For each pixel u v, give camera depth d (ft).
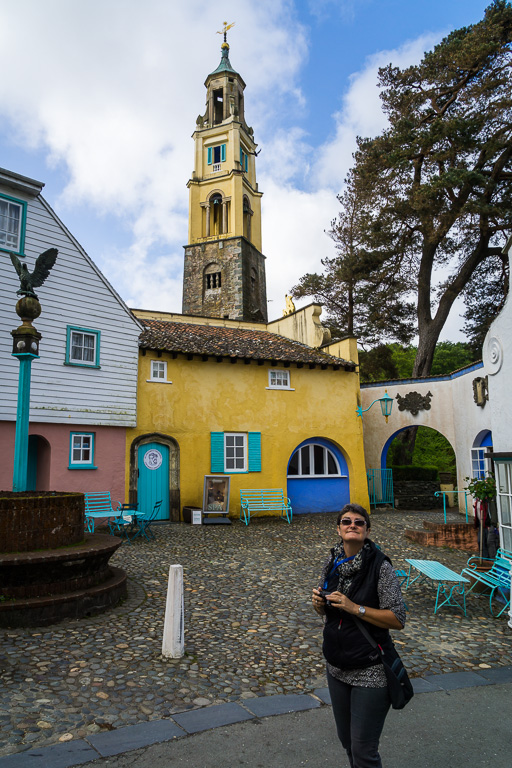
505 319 27.22
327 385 62.34
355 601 10.09
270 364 58.90
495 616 24.84
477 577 26.11
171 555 35.50
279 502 56.75
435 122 73.51
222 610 24.23
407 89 83.61
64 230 46.11
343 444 62.23
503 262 87.35
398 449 86.58
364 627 9.91
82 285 47.06
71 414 45.21
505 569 25.67
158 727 13.70
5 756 12.15
